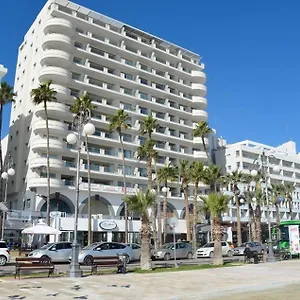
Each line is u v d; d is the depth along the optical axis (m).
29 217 45.78
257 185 68.31
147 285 13.98
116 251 26.27
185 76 76.06
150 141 50.75
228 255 37.44
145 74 67.56
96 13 62.62
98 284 14.20
